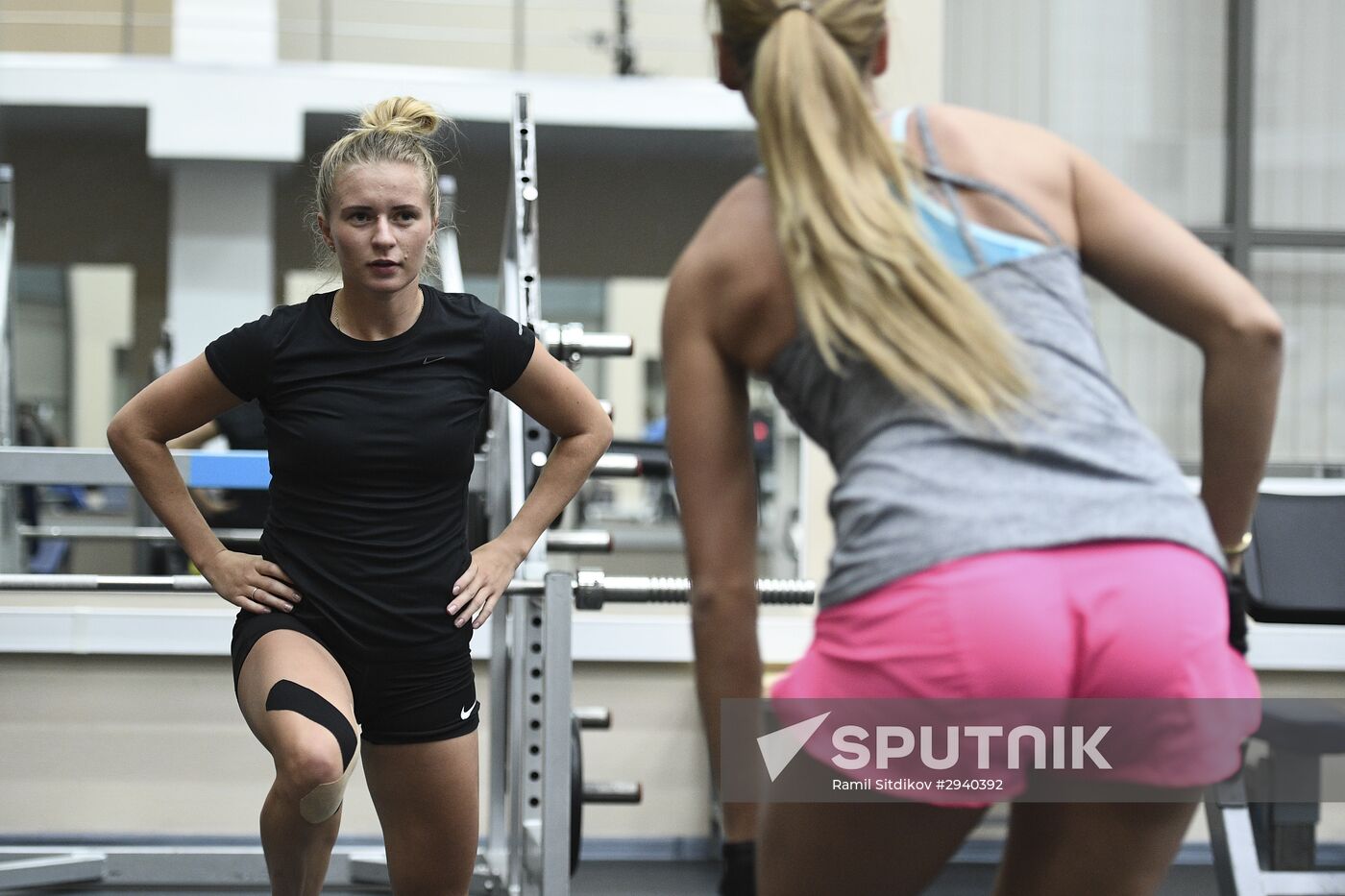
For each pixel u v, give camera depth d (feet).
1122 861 10.61
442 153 20.61
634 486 122.01
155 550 52.11
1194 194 52.16
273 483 19.01
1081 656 9.89
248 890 31.96
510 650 28.86
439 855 20.07
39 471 24.67
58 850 30.45
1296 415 51.67
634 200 84.12
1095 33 52.24
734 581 11.35
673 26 87.76
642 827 41.11
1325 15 51.96
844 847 10.66
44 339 127.85
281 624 18.49
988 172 10.99
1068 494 10.07
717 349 11.23
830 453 10.85
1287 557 26.81
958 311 10.16
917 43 49.03
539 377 19.95
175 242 75.82
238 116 68.74
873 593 10.09
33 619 39.06
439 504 19.06
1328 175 51.88
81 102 68.23
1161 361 51.83
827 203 10.39
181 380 18.78
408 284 18.65
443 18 87.61
